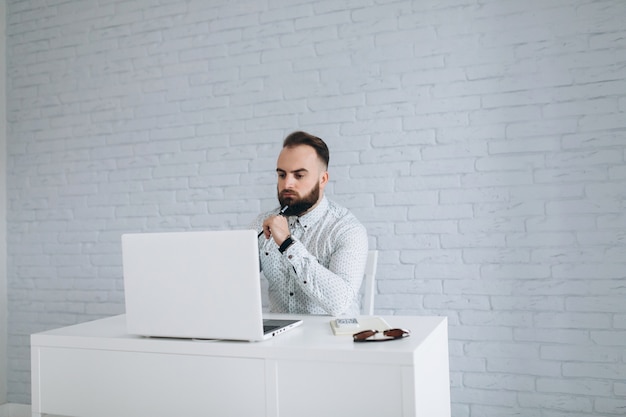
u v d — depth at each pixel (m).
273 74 3.01
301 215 2.21
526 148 2.57
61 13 3.49
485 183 2.63
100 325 1.81
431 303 2.70
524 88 2.58
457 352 2.65
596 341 2.45
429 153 2.72
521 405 2.54
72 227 3.41
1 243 3.54
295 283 2.20
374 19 2.83
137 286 1.54
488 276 2.62
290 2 2.99
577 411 2.46
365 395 1.33
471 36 2.67
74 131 3.43
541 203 2.54
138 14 3.31
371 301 2.28
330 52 2.90
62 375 1.63
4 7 3.58
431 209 2.71
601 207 2.46
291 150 2.10
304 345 1.40
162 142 3.22
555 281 2.51
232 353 1.44
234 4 3.10
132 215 3.28
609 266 2.44
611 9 2.47
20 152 3.55
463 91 2.68
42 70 3.51
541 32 2.56
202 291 1.47
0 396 3.47
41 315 3.46
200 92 3.15
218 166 3.10
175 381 1.50
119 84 3.33
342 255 2.04
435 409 1.55
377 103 2.81
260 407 1.42
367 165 2.82
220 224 3.09
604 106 2.46
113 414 1.57
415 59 2.76
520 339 2.56
